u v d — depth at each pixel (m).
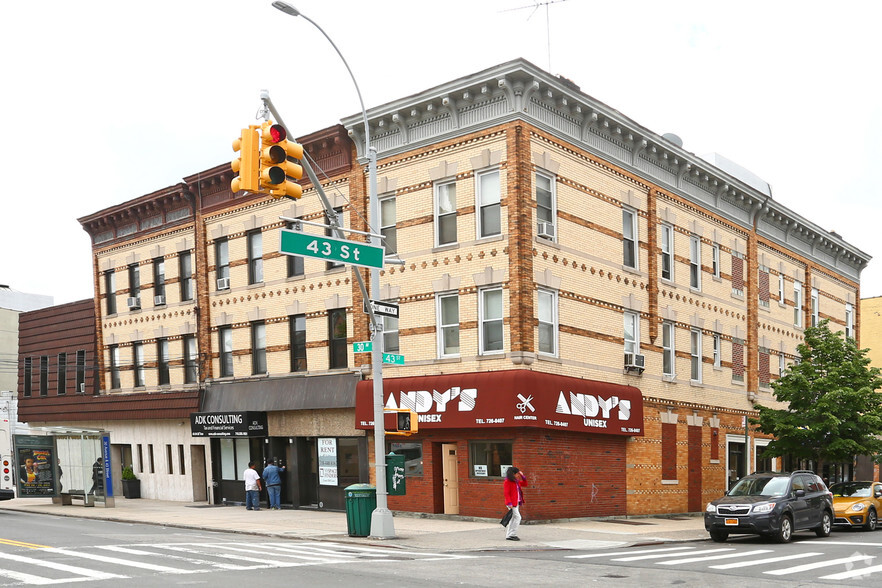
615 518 24.78
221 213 30.19
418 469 23.91
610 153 25.89
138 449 33.66
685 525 23.67
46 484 29.91
